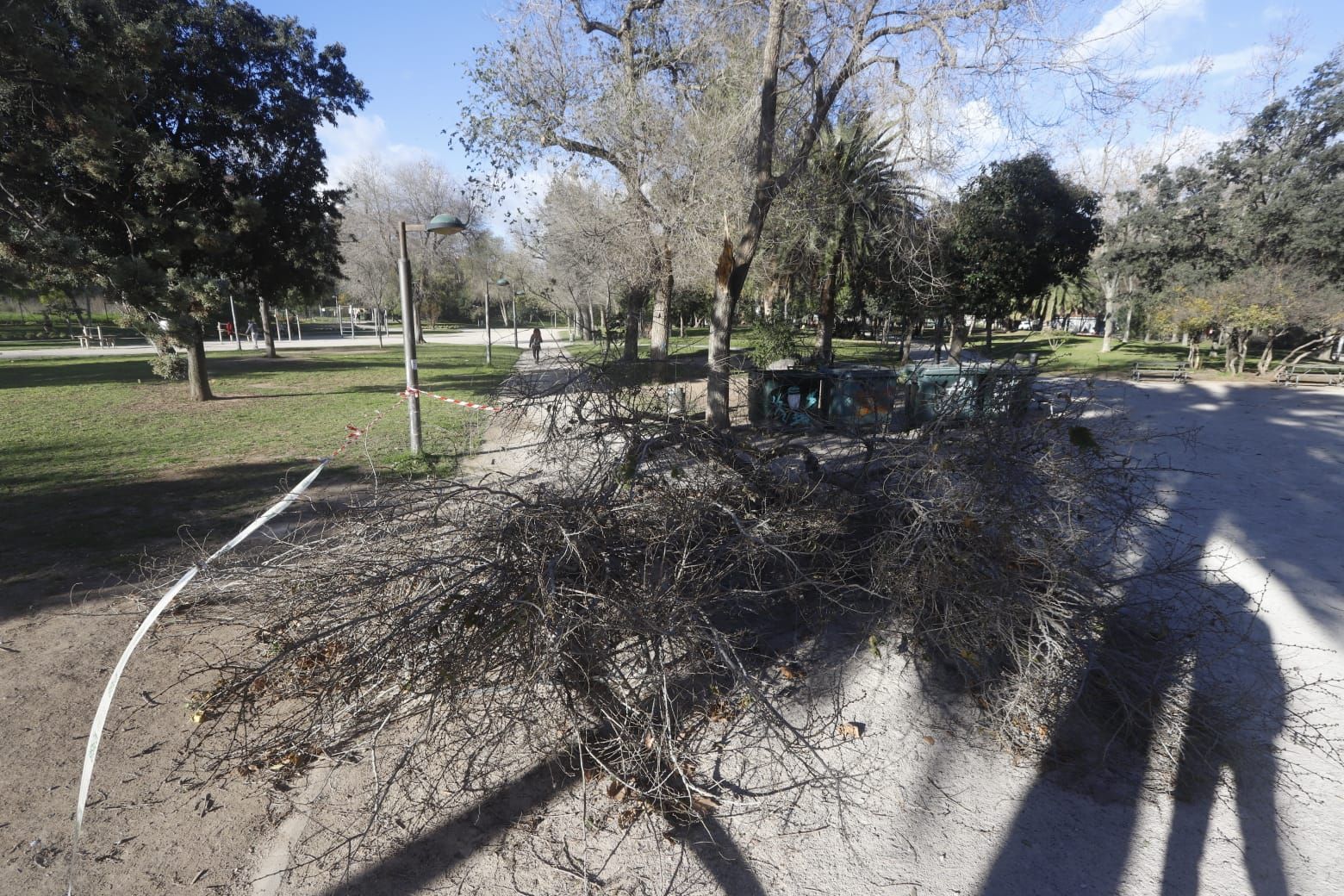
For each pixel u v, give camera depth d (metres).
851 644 4.11
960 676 3.80
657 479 4.30
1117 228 28.22
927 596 3.72
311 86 15.47
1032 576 3.70
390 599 3.04
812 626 4.27
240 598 3.50
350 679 2.78
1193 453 9.54
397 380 20.20
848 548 4.55
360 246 49.78
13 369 21.97
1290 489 7.75
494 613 2.92
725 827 2.81
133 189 12.04
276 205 14.98
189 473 8.28
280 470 8.47
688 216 13.56
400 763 2.61
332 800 2.93
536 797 2.95
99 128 9.14
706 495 4.15
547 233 20.02
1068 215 18.41
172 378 15.59
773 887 2.52
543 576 2.89
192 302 11.70
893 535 4.03
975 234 17.64
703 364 5.66
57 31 8.63
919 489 4.30
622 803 2.91
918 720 3.47
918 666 3.90
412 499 3.60
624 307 16.36
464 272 60.53
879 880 2.55
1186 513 6.81
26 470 8.39
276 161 15.10
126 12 11.68
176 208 12.50
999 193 17.66
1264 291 19.14
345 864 2.61
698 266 15.81
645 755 2.92
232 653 3.94
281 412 13.38
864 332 43.12
